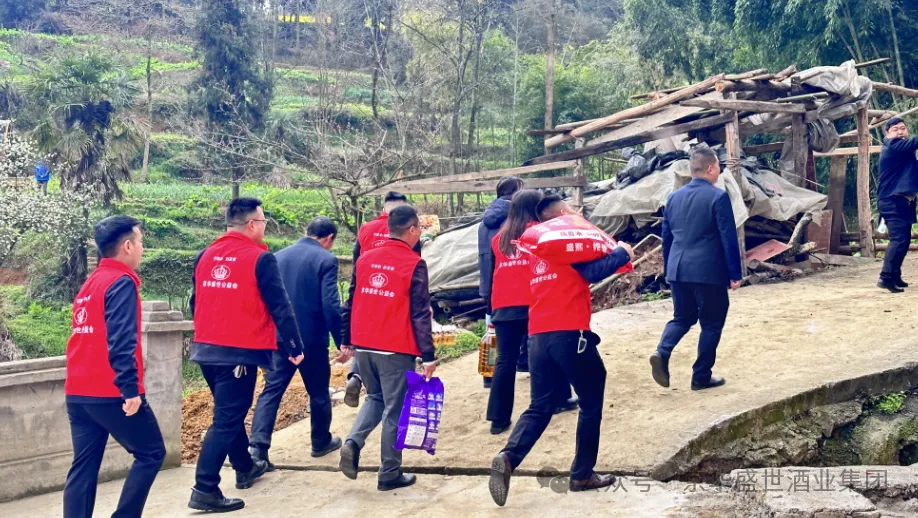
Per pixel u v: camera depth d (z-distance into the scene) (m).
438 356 8.58
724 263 5.79
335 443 6.07
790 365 6.37
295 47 49.47
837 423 5.61
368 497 4.98
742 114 11.59
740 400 5.52
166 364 6.26
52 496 5.59
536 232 4.41
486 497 4.70
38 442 5.64
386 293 5.00
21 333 19.55
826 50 18.39
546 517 4.25
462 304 11.46
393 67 30.67
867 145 11.92
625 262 4.30
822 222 11.64
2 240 20.86
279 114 34.19
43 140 21.42
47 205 20.78
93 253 24.22
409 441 4.87
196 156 34.38
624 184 11.84
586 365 4.40
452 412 6.43
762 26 19.17
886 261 8.79
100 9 51.75
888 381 5.92
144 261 24.70
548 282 4.45
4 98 35.53
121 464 6.08
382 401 5.16
